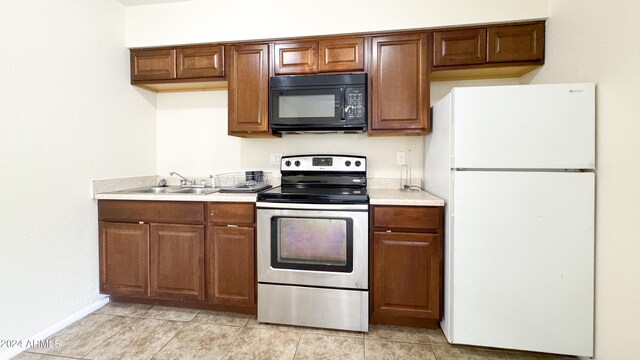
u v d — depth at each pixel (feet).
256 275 6.42
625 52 4.31
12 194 5.15
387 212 5.92
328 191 6.66
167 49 7.58
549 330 5.08
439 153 6.14
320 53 6.93
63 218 6.05
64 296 6.08
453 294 5.36
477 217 5.22
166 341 5.67
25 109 5.32
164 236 6.68
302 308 6.15
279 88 6.96
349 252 5.95
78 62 6.34
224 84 8.03
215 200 6.47
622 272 4.40
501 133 5.09
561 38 5.74
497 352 5.39
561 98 4.90
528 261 5.10
